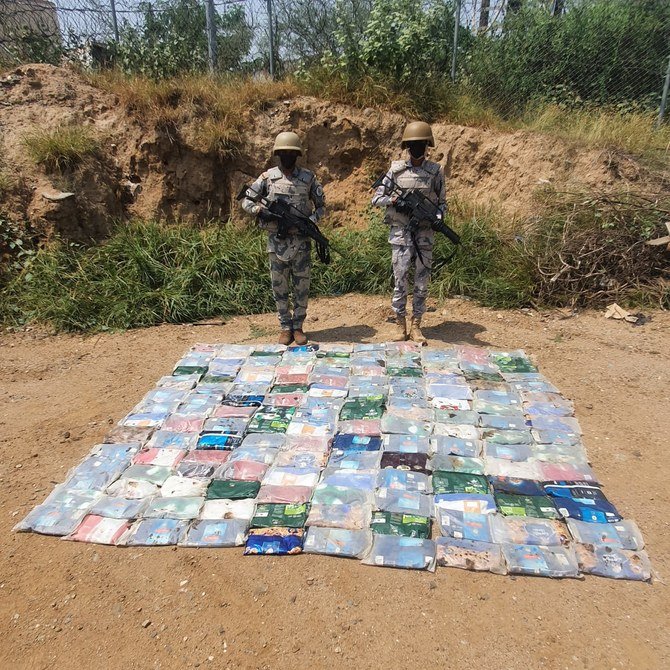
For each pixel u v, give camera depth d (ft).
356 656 7.48
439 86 27.14
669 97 27.17
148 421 12.67
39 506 10.21
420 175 15.35
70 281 20.84
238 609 8.22
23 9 29.37
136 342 18.26
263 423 12.33
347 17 28.14
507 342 17.34
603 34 27.45
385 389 13.66
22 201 21.86
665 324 18.37
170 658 7.55
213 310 20.44
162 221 24.36
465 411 12.72
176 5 29.27
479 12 29.58
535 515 9.64
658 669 7.18
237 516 9.78
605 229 20.56
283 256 15.93
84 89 25.53
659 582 8.49
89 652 7.68
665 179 22.98
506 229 22.62
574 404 13.53
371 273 22.49
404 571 8.75
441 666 7.30
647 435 12.33
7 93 24.80
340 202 26.73
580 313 19.69
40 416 13.71
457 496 10.05
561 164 24.11
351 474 10.62
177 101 25.13
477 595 8.31
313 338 17.98
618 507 10.05
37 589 8.68
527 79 28.35
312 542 9.18
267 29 28.48
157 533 9.52
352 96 26.55
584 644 7.54
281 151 15.06
